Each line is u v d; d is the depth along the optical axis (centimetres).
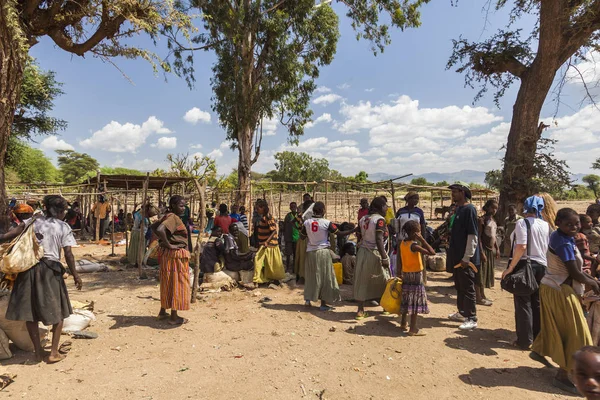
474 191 2222
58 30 734
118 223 1792
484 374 393
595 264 473
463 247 523
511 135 1272
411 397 350
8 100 573
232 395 350
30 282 392
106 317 564
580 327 354
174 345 464
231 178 4262
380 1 1794
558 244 366
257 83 1883
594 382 163
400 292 517
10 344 439
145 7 726
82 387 358
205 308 621
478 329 523
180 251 531
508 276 450
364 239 578
